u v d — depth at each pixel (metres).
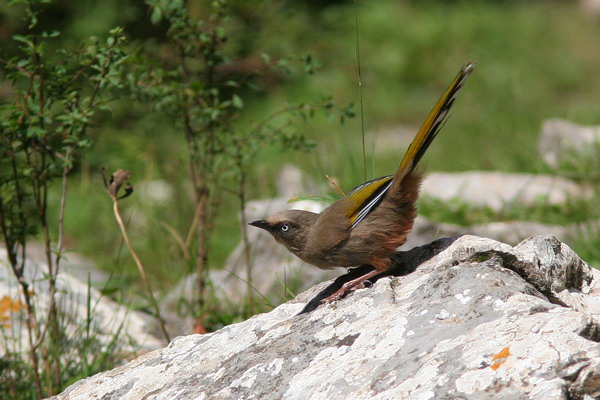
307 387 5.78
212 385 6.30
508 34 29.77
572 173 16.53
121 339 10.54
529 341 5.16
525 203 15.13
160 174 16.75
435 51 28.09
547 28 30.72
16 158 10.11
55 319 9.45
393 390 5.27
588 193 15.59
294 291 12.08
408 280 6.71
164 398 6.42
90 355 9.99
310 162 18.39
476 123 23.27
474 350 5.28
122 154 17.38
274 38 21.14
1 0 17.75
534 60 28.31
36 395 9.20
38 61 9.05
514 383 4.93
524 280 6.24
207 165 11.91
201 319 11.19
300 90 23.78
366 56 27.08
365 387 5.46
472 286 5.99
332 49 25.86
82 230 16.73
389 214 7.04
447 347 5.45
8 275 11.21
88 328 9.55
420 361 5.46
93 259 15.66
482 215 14.77
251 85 11.77
